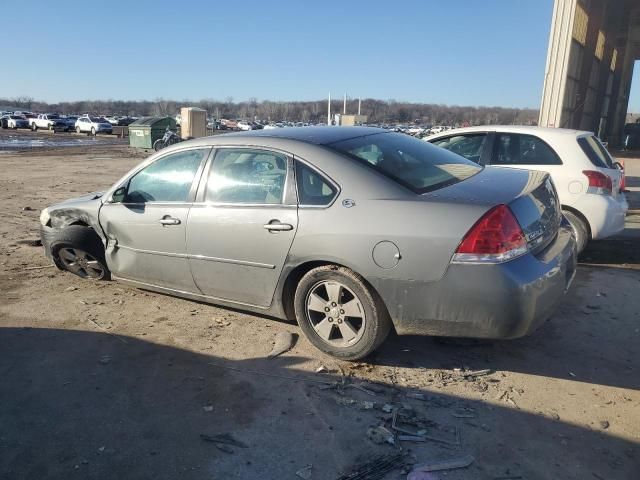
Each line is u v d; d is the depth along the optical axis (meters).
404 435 2.91
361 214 3.39
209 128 69.31
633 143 32.31
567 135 6.08
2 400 3.33
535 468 2.64
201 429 3.00
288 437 2.91
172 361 3.79
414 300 3.28
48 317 4.58
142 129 30.42
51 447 2.88
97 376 3.60
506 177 3.85
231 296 4.14
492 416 3.07
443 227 3.16
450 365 3.68
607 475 2.59
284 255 3.70
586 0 20.77
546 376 3.52
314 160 3.67
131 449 2.85
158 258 4.45
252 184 3.92
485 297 3.09
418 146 4.28
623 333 4.14
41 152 28.11
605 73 28.19
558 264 3.38
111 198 4.81
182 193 4.28
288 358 3.79
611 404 3.19
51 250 5.44
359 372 3.59
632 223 8.71
